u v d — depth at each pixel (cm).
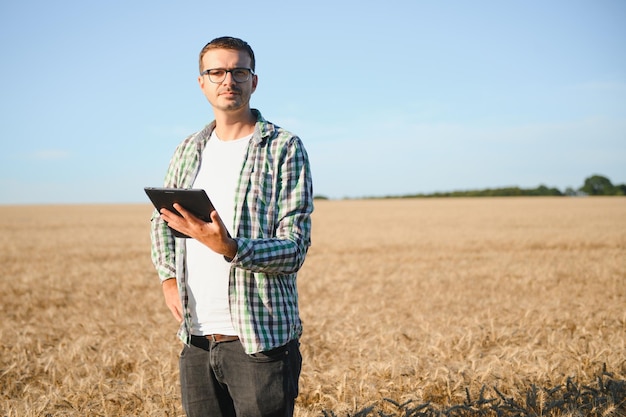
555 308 913
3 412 448
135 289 1238
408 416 380
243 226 267
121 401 452
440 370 502
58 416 415
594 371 509
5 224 4041
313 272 1486
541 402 392
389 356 577
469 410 400
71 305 1057
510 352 555
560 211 4716
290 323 271
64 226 3784
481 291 1156
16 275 1478
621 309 900
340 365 566
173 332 732
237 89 273
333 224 3612
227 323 269
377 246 2180
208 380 280
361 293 1147
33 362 593
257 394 264
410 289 1181
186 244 282
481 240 2355
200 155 291
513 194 10081
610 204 5891
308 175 278
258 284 265
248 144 277
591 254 1834
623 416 397
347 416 376
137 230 3362
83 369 563
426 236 2602
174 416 427
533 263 1619
